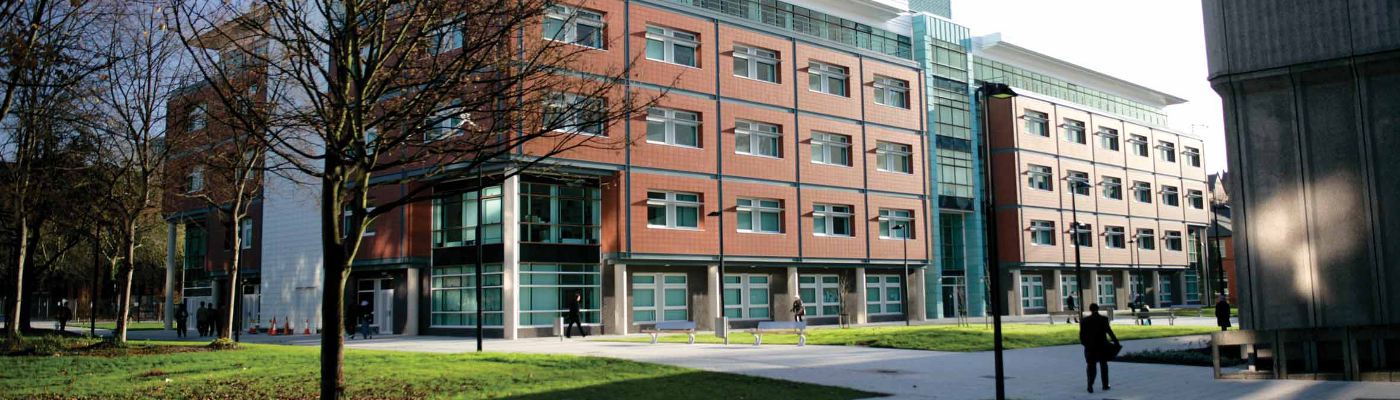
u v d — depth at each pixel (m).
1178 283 81.94
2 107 15.02
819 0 52.28
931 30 60.62
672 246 42.22
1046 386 17.05
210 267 53.66
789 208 47.44
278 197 47.69
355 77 12.91
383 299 43.03
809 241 48.06
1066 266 67.06
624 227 40.56
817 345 29.33
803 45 49.34
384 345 31.77
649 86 41.94
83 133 25.95
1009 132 63.97
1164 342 28.88
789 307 47.53
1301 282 18.86
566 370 18.36
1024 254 63.00
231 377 17.52
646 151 41.72
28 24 15.00
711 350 26.98
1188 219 81.94
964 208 61.12
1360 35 18.45
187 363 20.64
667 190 42.41
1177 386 16.77
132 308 79.88
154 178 29.98
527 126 14.19
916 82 55.38
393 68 12.91
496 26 13.37
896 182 53.09
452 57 14.14
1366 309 18.20
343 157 12.71
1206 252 84.88
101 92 23.72
